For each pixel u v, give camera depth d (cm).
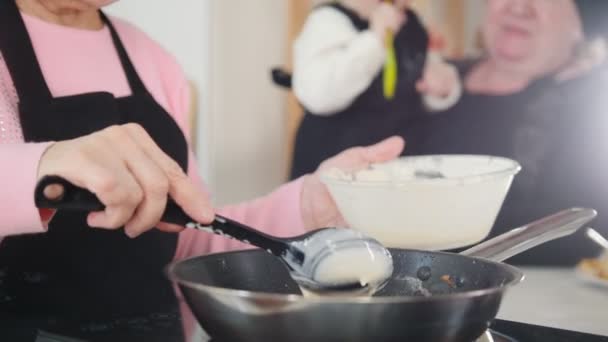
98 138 78
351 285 75
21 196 77
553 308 113
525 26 244
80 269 112
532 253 139
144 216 79
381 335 62
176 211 80
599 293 121
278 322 63
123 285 106
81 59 121
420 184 88
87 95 116
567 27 241
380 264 77
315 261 75
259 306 62
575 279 130
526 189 223
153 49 135
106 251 115
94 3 115
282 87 271
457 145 244
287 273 85
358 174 99
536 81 242
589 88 233
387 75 245
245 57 270
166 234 121
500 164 101
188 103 140
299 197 118
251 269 83
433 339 64
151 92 130
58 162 75
